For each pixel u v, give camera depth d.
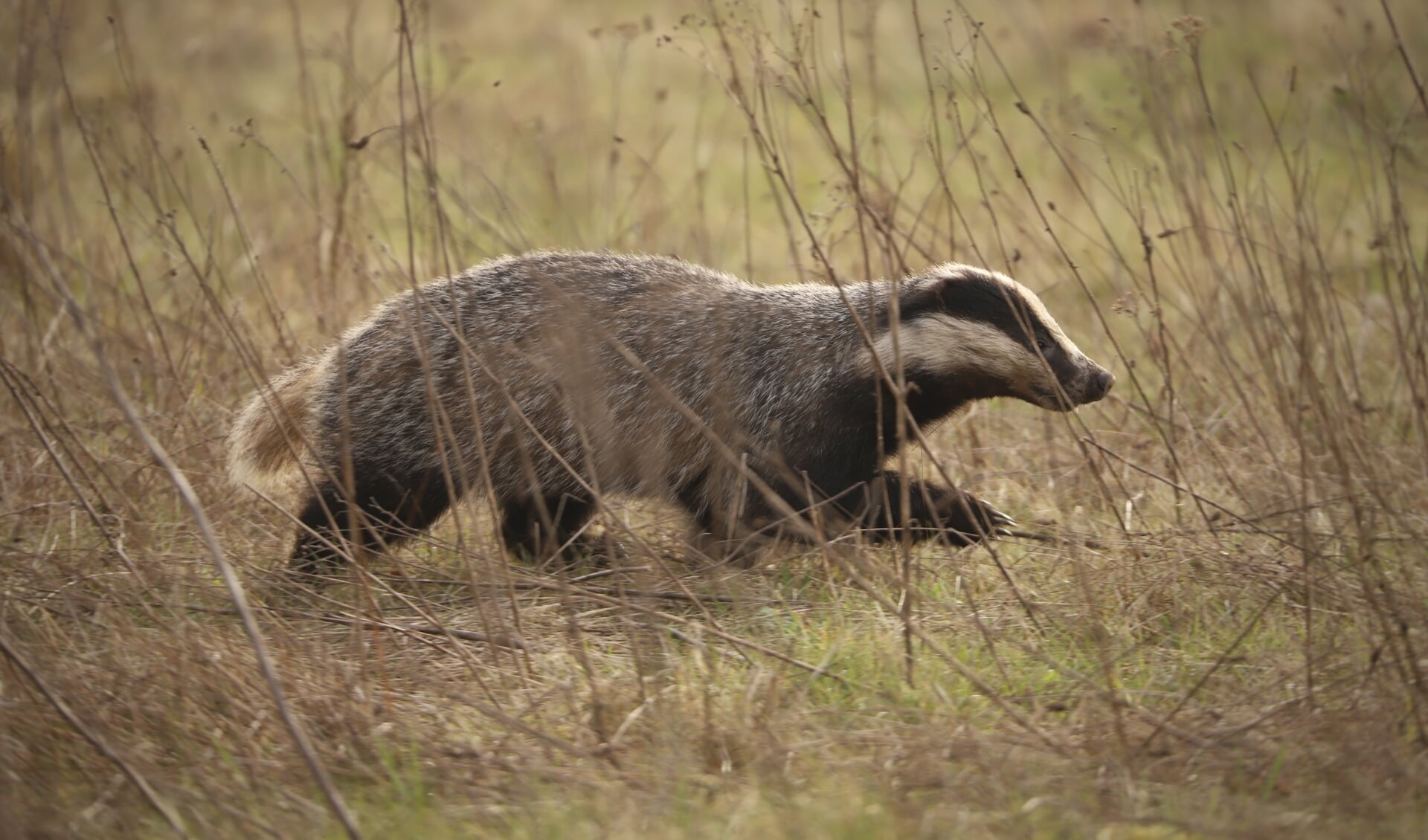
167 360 11.62
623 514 11.05
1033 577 9.75
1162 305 15.51
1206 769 7.18
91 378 12.07
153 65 23.88
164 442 11.41
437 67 24.62
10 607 8.63
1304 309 10.49
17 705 7.48
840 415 10.38
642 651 8.55
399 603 9.66
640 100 23.58
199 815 6.79
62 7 12.22
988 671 8.38
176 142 19.38
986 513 10.09
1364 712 7.45
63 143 19.47
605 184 18.92
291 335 12.88
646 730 7.52
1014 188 19.81
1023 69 25.00
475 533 9.37
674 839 6.54
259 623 8.82
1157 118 15.49
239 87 23.59
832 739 7.39
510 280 10.68
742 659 8.57
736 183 20.48
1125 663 8.48
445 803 7.00
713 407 10.39
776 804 6.85
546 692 8.05
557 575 9.74
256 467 10.80
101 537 9.79
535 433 9.04
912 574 9.77
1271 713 7.45
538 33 26.73
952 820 6.65
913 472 10.76
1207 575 9.37
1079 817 6.63
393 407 10.43
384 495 10.55
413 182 17.64
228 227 17.38
